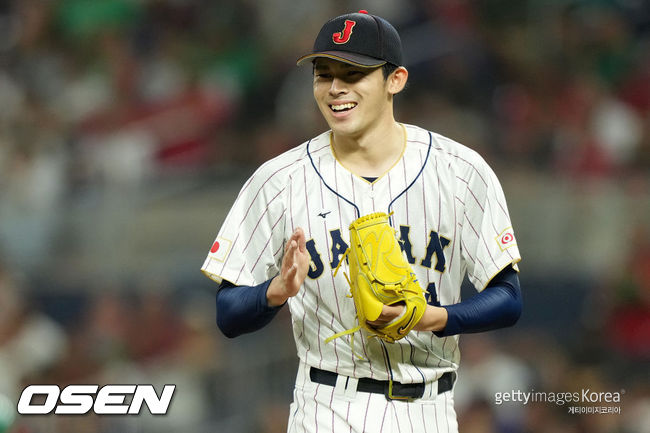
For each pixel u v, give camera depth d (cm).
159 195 3706
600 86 4181
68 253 3550
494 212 1266
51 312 3381
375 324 1196
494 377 2895
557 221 3497
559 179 3728
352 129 1238
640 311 3181
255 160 3962
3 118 3984
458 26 4316
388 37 1241
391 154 1287
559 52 4306
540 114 4034
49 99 4234
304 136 3953
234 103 4203
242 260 1285
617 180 3703
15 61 4397
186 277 3447
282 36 4481
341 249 1264
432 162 1283
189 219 3606
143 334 3200
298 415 1310
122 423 2814
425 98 4003
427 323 1195
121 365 3120
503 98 4122
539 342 3234
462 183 1271
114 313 3262
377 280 1173
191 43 4431
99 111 4106
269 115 4181
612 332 3189
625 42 4391
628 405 2867
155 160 3947
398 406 1281
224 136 4097
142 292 3372
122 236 3575
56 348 3244
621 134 3966
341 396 1279
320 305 1280
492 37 4372
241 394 3052
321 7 4497
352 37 1219
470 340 2983
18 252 3522
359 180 1273
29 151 3853
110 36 4428
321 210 1276
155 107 4119
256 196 1297
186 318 3266
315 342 1290
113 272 3484
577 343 3180
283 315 3125
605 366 3075
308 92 4106
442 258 1275
